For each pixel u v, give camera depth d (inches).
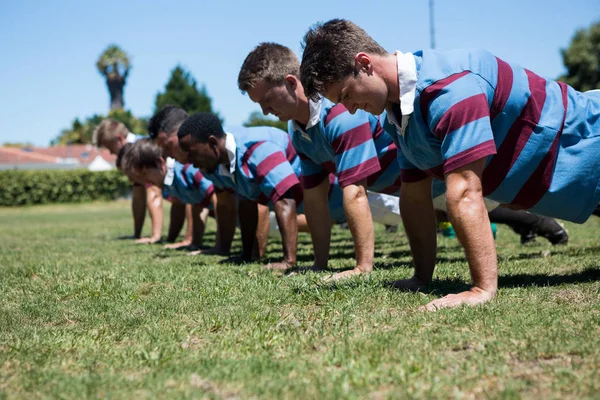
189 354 110.2
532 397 82.4
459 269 198.5
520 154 144.3
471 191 134.9
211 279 197.6
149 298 170.4
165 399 87.2
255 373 96.7
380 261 242.4
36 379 99.0
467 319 121.5
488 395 82.8
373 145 188.9
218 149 243.0
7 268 261.0
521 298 139.2
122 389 92.5
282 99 190.1
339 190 260.1
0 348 121.8
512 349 102.7
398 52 141.8
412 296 148.9
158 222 411.8
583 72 1738.4
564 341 104.3
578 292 146.3
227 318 137.4
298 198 252.7
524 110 142.8
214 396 86.9
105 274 223.0
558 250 257.6
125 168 339.3
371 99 140.7
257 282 185.3
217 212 304.2
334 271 207.6
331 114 187.5
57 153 2881.4
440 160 146.3
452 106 133.4
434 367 94.9
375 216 311.6
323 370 97.3
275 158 237.6
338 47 137.3
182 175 329.7
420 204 164.2
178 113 282.0
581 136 148.8
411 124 141.9
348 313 134.0
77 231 558.9
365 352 104.3
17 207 1370.6
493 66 140.8
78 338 125.9
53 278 224.4
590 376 88.4
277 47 193.3
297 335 117.0
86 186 1430.9
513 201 151.6
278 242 386.3
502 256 242.5
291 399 85.0
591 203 152.1
